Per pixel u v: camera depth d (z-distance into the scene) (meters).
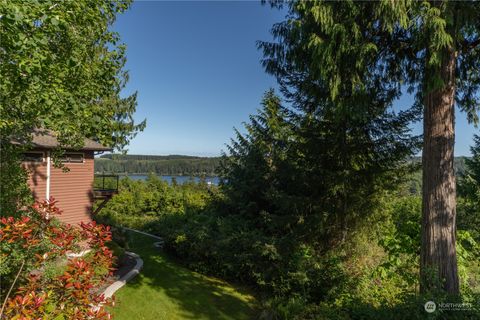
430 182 5.07
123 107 15.99
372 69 5.25
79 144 7.22
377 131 7.88
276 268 7.74
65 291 3.17
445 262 4.90
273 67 5.95
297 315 6.23
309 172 8.25
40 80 4.61
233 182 10.90
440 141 5.00
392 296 6.53
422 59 5.00
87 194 13.06
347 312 5.87
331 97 5.00
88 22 5.82
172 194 23.00
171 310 6.79
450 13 4.09
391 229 8.65
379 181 7.98
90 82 6.14
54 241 3.48
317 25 4.60
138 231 16.70
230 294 7.96
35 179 11.15
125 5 6.57
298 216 7.95
